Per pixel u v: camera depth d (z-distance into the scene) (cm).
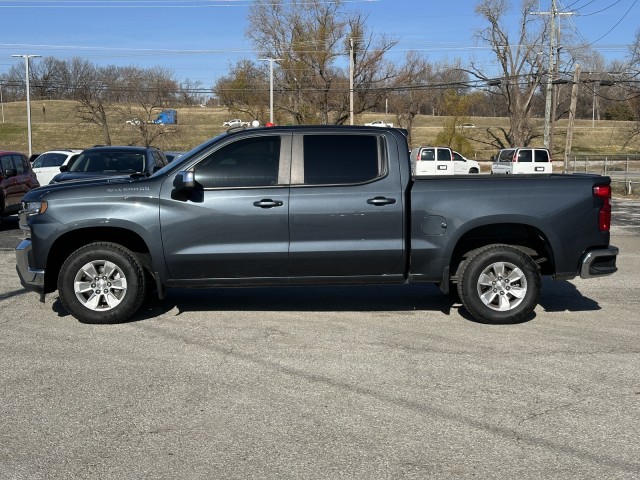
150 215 671
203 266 678
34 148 5956
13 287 876
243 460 397
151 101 5906
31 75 9175
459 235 677
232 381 529
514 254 684
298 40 5284
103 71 7044
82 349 611
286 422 451
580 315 739
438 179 691
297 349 611
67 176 1288
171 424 448
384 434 432
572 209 680
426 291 854
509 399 491
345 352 602
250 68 5394
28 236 714
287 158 679
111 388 514
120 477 378
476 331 671
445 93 5716
